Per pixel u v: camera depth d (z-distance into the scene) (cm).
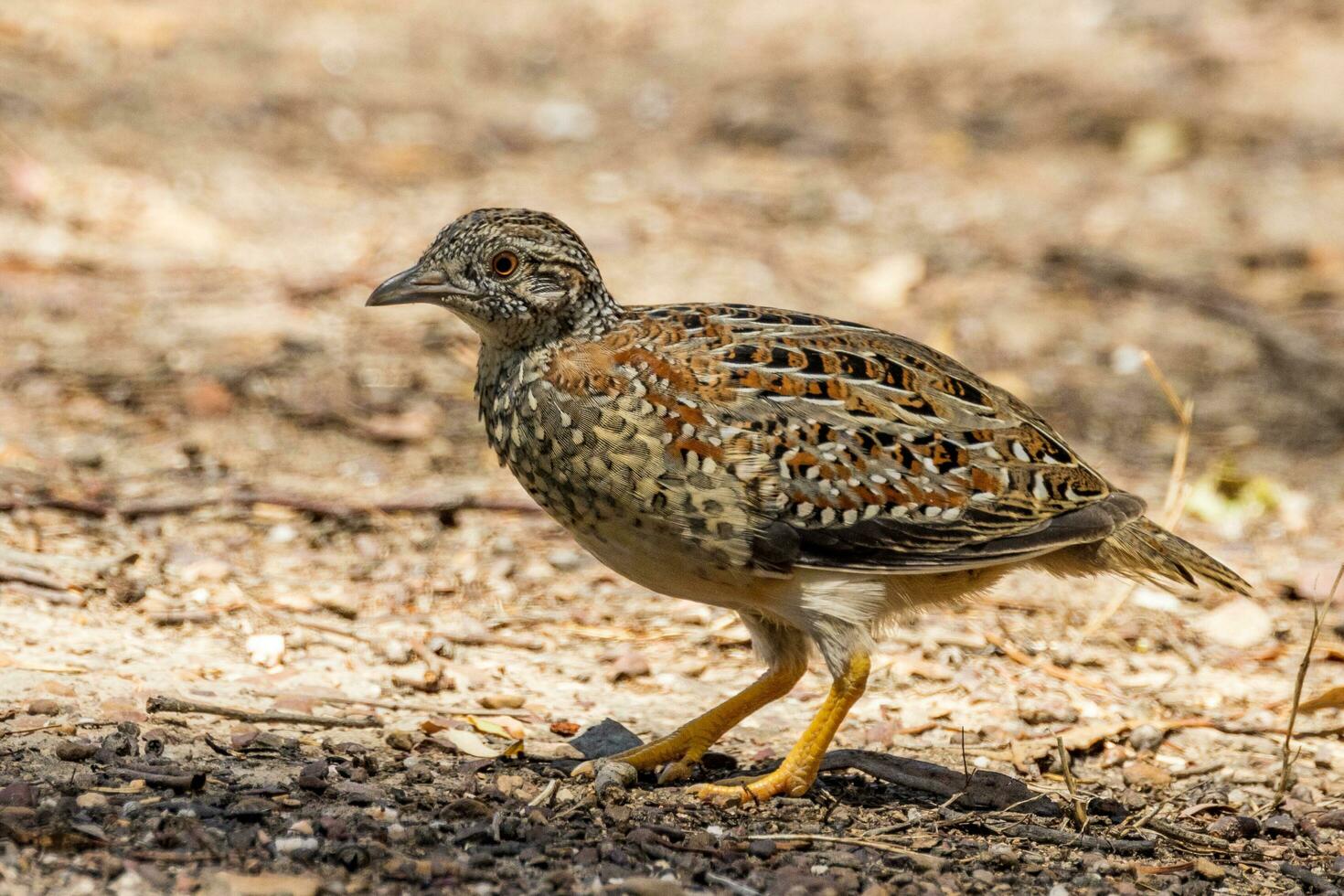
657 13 2775
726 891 688
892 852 748
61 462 1211
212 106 2102
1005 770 895
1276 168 2192
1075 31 2691
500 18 2719
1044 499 828
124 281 1577
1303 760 934
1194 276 1856
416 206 1869
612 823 757
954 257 1869
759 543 788
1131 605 1152
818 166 2147
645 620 1076
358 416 1361
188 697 860
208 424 1312
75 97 2028
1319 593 1166
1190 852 795
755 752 891
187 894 636
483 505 1205
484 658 995
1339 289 1839
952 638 1067
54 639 920
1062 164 2208
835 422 798
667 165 2116
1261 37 2662
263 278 1622
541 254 800
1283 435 1493
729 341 817
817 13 2783
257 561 1095
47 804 704
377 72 2373
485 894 660
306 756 805
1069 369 1608
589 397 791
